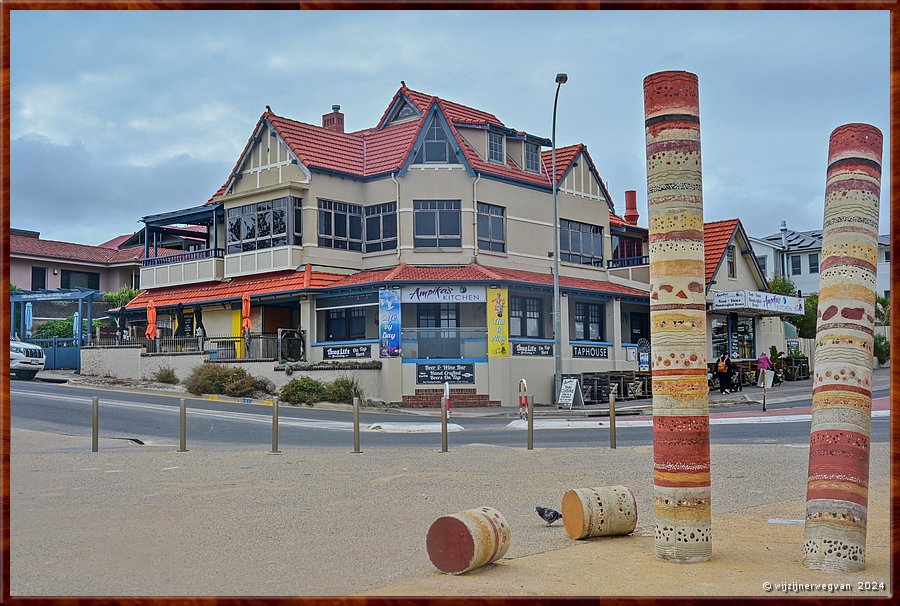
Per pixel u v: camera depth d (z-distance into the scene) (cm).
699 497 783
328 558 840
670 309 777
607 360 3850
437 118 3600
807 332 5325
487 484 1274
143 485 1281
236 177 3803
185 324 3959
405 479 1325
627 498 936
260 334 3553
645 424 2323
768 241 6197
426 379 3309
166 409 2762
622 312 4112
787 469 1391
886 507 1068
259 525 994
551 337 3688
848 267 750
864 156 755
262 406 3044
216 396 3297
